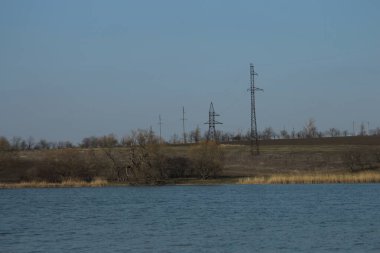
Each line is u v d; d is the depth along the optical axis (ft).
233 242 183.32
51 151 527.81
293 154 602.85
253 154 614.75
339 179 474.49
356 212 269.44
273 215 261.24
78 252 168.55
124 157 513.04
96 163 517.55
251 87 617.62
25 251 171.22
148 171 499.10
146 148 501.56
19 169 527.81
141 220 247.91
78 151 526.16
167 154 520.42
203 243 182.19
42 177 506.89
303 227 217.36
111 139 528.22
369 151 556.10
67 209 300.81
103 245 180.24
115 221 244.83
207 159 514.68
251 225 225.56
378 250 168.25
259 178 491.31
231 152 636.48
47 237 198.49
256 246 175.73
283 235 197.16
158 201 344.08
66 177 508.53
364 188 415.03
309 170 548.72
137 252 167.63
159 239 191.21
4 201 353.51
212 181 504.02
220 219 247.91
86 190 444.96
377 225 221.87
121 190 440.86
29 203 338.95
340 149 614.75
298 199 341.21
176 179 510.58
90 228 221.46
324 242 181.88
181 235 199.93
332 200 330.75
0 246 180.24
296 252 165.78
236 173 543.80
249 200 341.21
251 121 623.36
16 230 216.95
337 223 228.84
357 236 193.67
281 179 479.41
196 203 327.67
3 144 536.83
